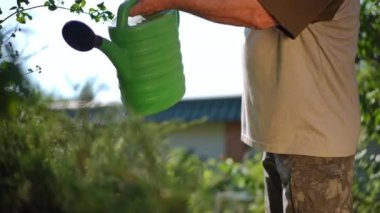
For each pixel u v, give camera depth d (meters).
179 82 2.77
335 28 2.79
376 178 5.00
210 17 2.66
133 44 2.64
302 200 2.79
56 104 3.34
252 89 2.86
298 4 2.61
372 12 4.77
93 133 3.62
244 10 2.62
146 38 2.64
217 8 2.62
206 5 2.63
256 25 2.64
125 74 2.66
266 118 2.82
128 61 2.65
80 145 3.45
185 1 2.65
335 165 2.79
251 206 7.58
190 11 2.67
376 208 5.06
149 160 4.27
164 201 4.34
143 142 4.20
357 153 5.04
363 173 5.26
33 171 2.91
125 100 2.74
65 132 3.29
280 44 2.78
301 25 2.62
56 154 3.16
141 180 4.04
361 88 4.97
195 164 6.61
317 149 2.76
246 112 2.91
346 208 2.81
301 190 2.79
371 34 4.77
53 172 2.99
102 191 3.45
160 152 4.68
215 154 17.03
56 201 3.00
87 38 2.57
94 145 3.62
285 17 2.61
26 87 2.74
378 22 4.77
